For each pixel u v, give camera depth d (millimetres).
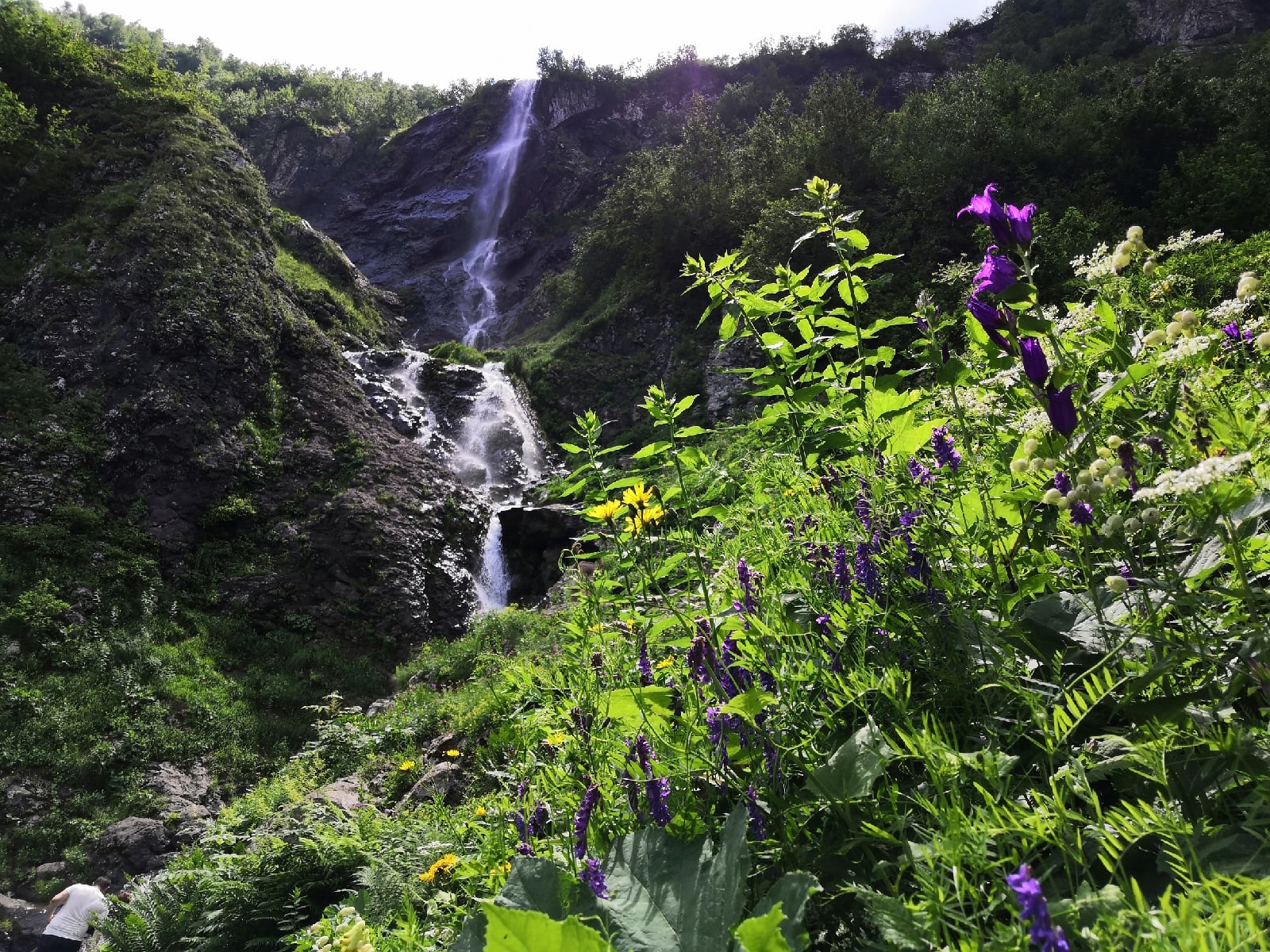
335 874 4926
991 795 1004
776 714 1396
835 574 1583
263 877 5090
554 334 43906
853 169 33812
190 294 23953
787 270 2971
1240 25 73250
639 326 38219
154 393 21797
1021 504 1470
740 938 892
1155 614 1023
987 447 1818
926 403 2086
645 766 1443
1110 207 26484
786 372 2902
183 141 29016
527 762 2375
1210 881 766
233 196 28984
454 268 65000
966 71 44906
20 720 14250
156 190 26391
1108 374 1521
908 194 30688
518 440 31516
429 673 14336
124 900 5984
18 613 15898
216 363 23500
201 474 21531
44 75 29766
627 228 42656
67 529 18469
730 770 1396
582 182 71125
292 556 21172
